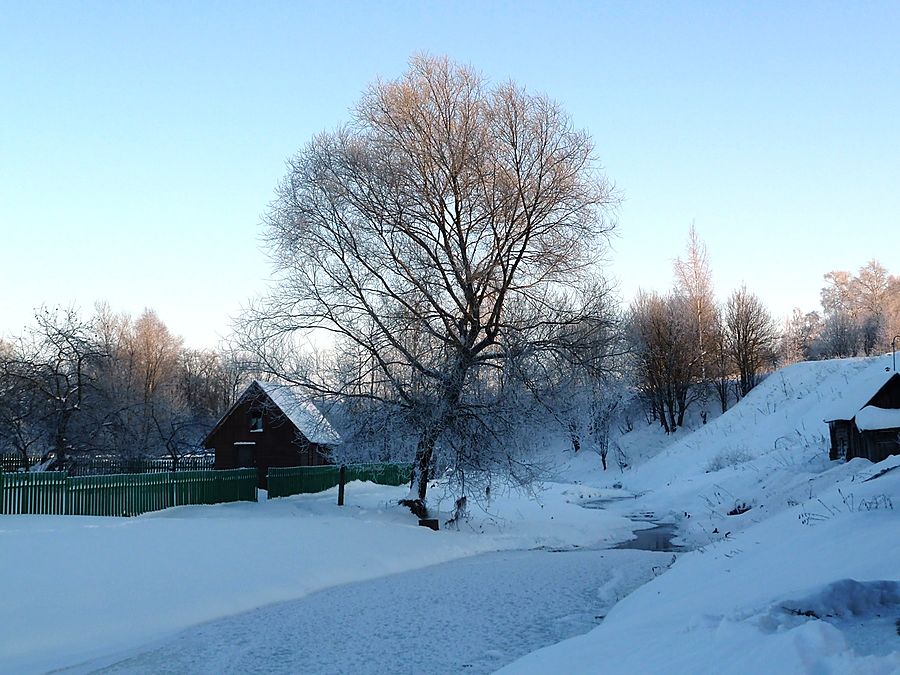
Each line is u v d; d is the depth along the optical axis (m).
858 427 30.33
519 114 26.91
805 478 28.30
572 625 12.66
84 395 53.34
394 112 26.92
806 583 9.02
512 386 25.72
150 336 75.50
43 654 10.96
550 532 29.03
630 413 77.19
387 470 46.28
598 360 26.78
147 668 10.46
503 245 27.09
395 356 26.72
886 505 13.33
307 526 21.91
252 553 18.03
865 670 4.81
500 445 25.62
